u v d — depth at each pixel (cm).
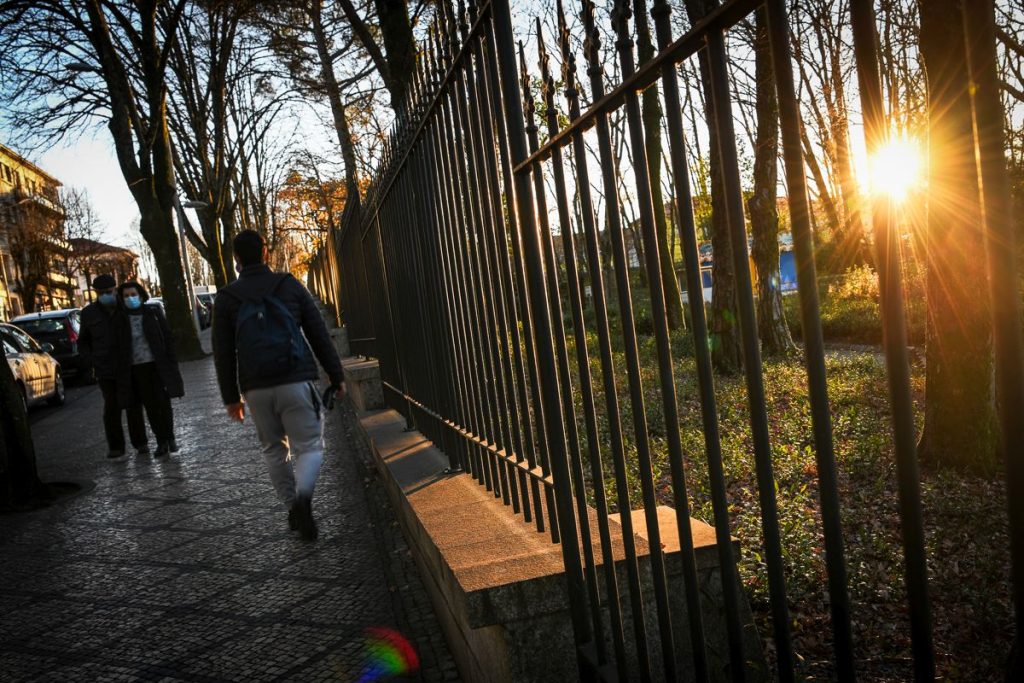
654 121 1316
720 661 243
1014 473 83
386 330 678
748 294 120
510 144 240
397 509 482
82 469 858
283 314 509
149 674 345
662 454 640
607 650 233
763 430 122
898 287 91
